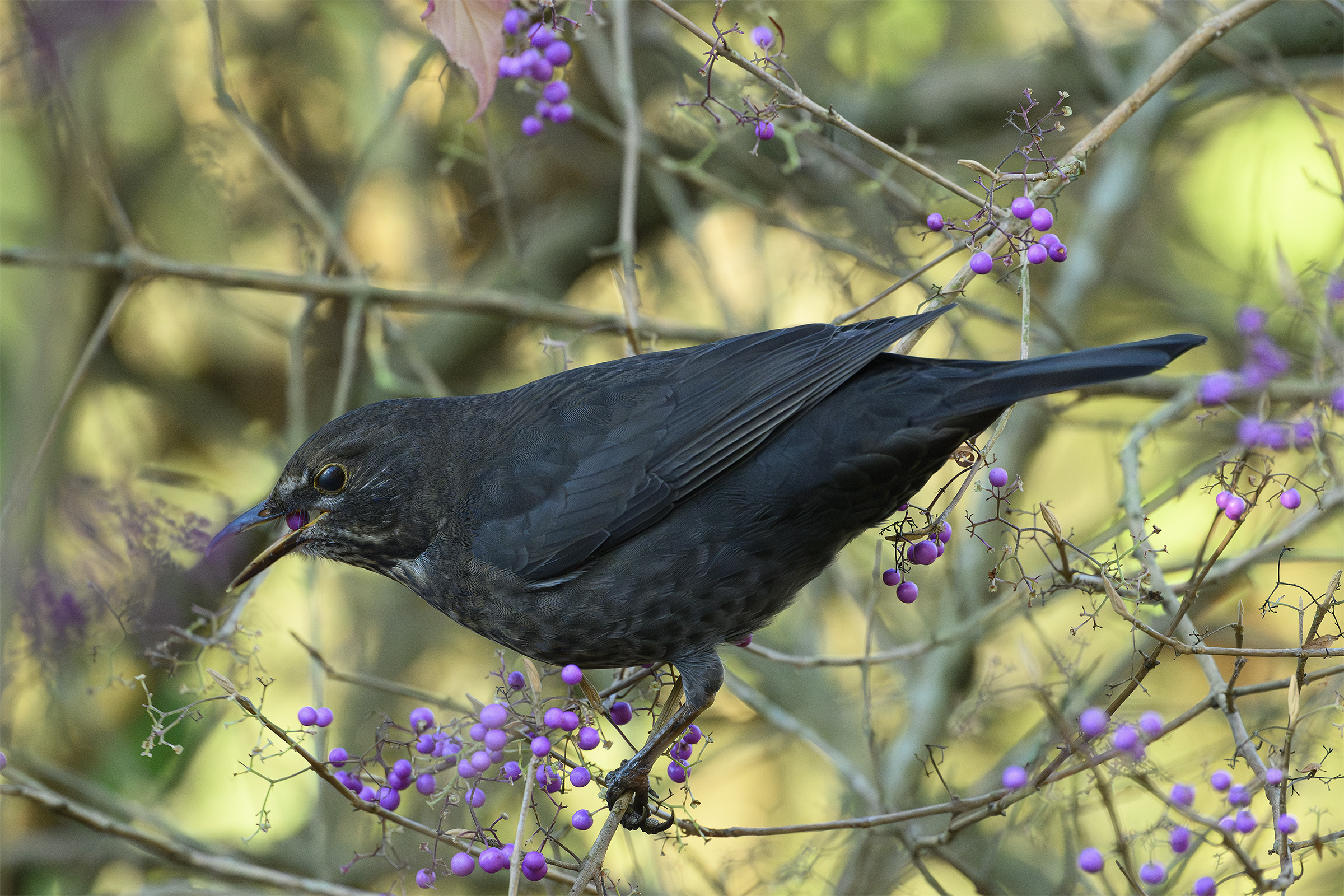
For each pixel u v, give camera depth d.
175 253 13.20
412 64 10.99
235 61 13.34
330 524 8.48
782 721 10.20
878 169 12.00
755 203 10.88
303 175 13.70
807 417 7.46
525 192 13.99
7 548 6.82
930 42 14.34
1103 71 12.48
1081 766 5.92
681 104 7.55
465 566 8.15
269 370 13.94
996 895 8.32
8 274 11.19
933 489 12.22
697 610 7.79
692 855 9.94
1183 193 14.32
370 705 12.43
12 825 11.29
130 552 8.92
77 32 6.60
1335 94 13.70
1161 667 10.66
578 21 8.97
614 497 7.75
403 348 12.09
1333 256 11.42
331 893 7.44
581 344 13.70
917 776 10.59
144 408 13.60
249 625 9.94
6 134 11.88
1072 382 6.80
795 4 13.64
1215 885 5.84
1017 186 12.64
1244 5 7.20
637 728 11.55
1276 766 5.91
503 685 6.79
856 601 12.09
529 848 7.60
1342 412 5.77
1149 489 12.30
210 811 12.03
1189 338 6.67
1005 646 11.70
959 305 10.87
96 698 10.92
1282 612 10.92
